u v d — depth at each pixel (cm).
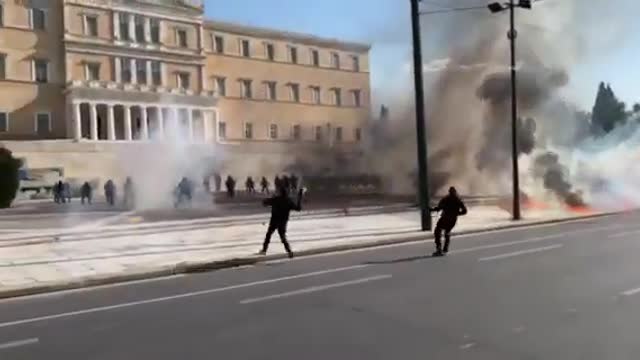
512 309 835
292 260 1485
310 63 8706
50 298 1066
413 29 2092
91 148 6084
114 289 1140
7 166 3722
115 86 6769
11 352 683
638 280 1036
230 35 7944
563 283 1023
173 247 1705
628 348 645
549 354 627
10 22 6338
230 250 1619
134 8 7031
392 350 649
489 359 613
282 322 788
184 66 7450
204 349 668
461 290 982
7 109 6303
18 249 1689
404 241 1848
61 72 6619
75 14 6662
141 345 693
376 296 947
